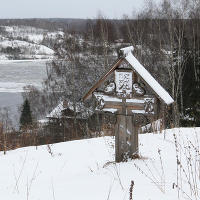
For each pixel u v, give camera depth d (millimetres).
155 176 4793
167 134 8742
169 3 27703
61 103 28078
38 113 34656
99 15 31672
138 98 5898
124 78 5980
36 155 8070
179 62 24344
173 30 26500
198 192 4055
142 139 8273
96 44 29953
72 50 29297
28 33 183000
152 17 29969
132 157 6090
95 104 6324
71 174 6254
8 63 112312
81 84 28625
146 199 3879
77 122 23703
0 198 4895
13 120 33031
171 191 4109
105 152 7684
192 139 7992
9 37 167250
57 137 18375
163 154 6531
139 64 5922
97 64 28781
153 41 28891
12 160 7824
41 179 6207
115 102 6117
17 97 55438
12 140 10953
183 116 21688
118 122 6172
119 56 5887
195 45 28547
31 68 95688
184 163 5547
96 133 12281
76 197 4301
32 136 11773
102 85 6395
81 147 8383
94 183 4801
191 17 28625
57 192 4703
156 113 5766
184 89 24062
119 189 4375
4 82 70250
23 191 5152
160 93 5602
